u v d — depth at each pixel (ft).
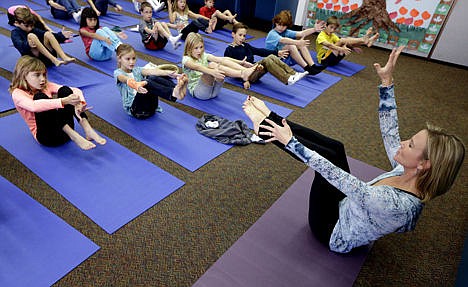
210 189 6.23
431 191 3.56
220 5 18.53
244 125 8.19
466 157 8.25
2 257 4.46
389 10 15.49
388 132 4.75
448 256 5.37
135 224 5.27
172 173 6.49
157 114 8.42
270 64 9.53
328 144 4.72
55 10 15.11
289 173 6.90
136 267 4.62
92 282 4.34
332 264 4.86
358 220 4.21
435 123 9.80
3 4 16.56
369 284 4.72
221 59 9.72
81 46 12.48
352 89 11.59
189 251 4.95
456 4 13.89
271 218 5.62
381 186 3.72
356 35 16.81
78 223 5.15
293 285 4.50
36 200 5.47
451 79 13.39
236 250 4.95
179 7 15.29
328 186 4.48
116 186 5.94
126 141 7.25
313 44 16.58
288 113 9.37
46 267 4.40
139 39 13.83
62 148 6.76
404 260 5.20
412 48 15.66
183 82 6.81
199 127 7.98
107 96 9.01
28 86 6.11
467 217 6.29
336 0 16.58
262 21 18.16
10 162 6.25
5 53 10.98
